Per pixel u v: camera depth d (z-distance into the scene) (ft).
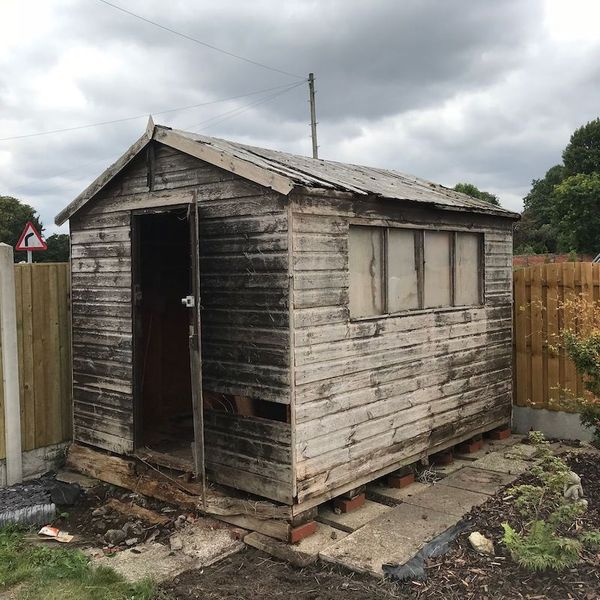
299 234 14.93
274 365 15.15
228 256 16.11
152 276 24.38
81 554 14.52
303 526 15.21
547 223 180.24
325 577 13.33
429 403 20.21
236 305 15.97
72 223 20.95
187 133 17.52
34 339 20.95
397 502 17.90
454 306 21.75
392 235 18.69
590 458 20.94
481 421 23.15
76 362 21.12
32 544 15.58
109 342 19.76
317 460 15.62
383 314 18.20
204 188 16.63
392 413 18.44
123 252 19.10
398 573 12.91
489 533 14.56
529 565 12.43
